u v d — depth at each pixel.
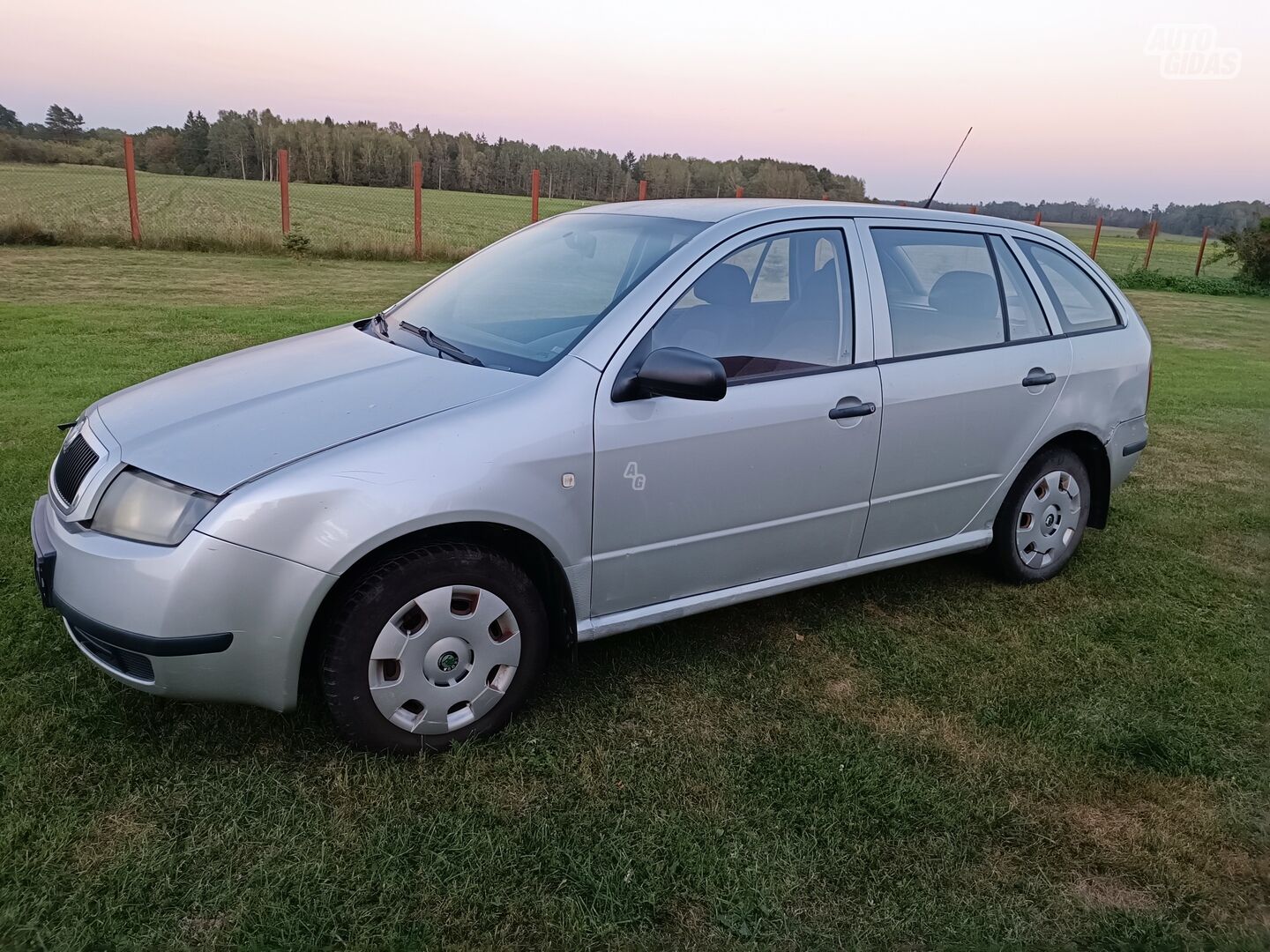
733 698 3.12
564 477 2.69
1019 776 2.77
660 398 2.87
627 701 3.06
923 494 3.64
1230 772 2.85
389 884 2.19
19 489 4.51
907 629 3.71
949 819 2.55
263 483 2.36
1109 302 4.34
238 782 2.51
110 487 2.50
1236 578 4.45
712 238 3.13
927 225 3.72
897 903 2.25
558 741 2.80
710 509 3.04
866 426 3.34
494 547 2.73
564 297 3.16
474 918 2.11
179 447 2.51
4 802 2.36
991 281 3.86
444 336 3.24
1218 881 2.39
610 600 2.95
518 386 2.74
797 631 3.64
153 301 11.06
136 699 2.84
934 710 3.11
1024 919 2.22
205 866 2.21
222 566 2.32
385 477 2.44
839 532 3.43
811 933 2.14
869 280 3.44
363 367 2.99
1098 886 2.35
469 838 2.36
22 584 3.53
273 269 15.57
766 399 3.08
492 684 2.78
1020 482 4.01
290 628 2.40
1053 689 3.29
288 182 19.30
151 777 2.51
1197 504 5.65
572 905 2.16
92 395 6.42
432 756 2.68
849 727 2.97
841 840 2.44
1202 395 9.63
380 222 29.06
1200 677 3.44
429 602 2.57
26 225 16.23
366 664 2.53
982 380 3.68
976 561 4.51
